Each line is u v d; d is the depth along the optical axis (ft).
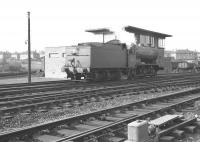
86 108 42.75
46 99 48.32
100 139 26.05
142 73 107.14
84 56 83.10
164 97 50.06
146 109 41.52
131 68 99.14
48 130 28.30
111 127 28.63
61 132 28.09
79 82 83.51
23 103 45.11
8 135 24.84
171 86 75.61
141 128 21.53
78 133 26.63
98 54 84.99
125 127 29.55
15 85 74.08
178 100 50.98
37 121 34.14
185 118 34.91
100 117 34.53
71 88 67.41
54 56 135.23
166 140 25.53
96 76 84.69
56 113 38.22
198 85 79.77
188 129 29.45
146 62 111.75
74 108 42.47
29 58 93.09
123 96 56.29
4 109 37.88
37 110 39.91
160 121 27.32
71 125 30.73
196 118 33.14
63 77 131.34
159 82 86.22
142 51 106.01
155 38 125.80
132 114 37.14
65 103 45.68
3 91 57.57
